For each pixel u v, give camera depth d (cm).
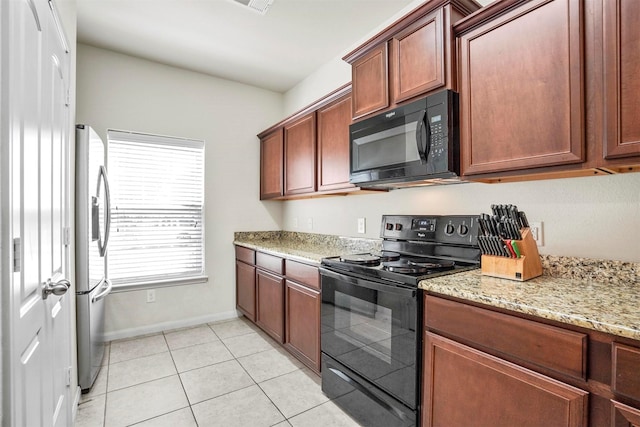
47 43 126
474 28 148
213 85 340
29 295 102
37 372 111
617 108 107
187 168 328
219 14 234
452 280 140
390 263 178
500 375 112
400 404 150
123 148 297
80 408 189
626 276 132
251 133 365
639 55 103
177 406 192
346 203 283
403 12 229
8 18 84
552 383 99
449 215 198
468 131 150
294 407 191
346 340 185
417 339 142
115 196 293
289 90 375
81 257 201
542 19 125
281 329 260
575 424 94
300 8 227
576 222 147
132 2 220
